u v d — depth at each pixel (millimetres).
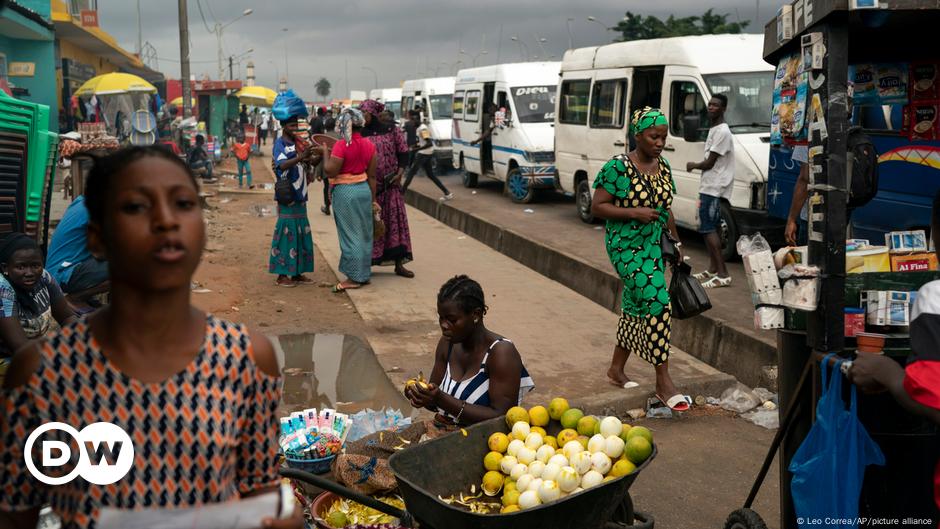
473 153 19641
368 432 4734
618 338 6211
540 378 6609
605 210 5840
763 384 6391
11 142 5996
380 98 36281
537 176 16344
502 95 17875
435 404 4031
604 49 13961
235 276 10273
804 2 3340
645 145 5789
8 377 1591
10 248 4332
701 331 7500
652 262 5867
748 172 10203
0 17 16812
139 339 1585
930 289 2461
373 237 9742
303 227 9633
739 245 3539
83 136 11594
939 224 2645
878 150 7199
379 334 7910
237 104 44594
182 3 23734
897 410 3230
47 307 4613
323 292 9523
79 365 1572
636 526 3561
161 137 22297
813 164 3260
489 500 3566
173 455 1575
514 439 3648
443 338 4398
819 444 3160
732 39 11789
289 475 3426
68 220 5609
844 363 3014
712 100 9234
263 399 1691
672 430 5699
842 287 3201
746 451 5336
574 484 3336
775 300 3434
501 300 9328
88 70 31625
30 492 1616
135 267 1548
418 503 3148
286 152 9430
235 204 18141
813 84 3236
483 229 14000
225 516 1561
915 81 5137
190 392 1590
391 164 10039
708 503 4633
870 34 4176
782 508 3576
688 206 11633
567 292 9844
